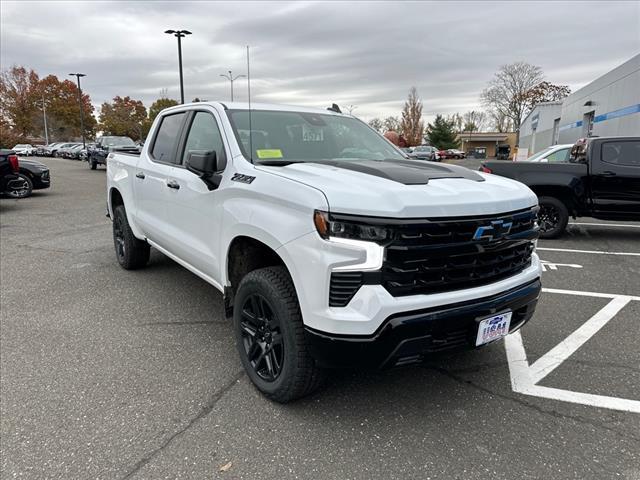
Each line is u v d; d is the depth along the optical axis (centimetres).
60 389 297
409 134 7081
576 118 2588
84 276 541
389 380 308
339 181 246
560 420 266
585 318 418
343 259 221
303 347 250
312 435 252
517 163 773
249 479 220
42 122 7125
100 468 227
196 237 351
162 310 434
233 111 351
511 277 268
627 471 224
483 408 277
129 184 488
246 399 286
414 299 227
